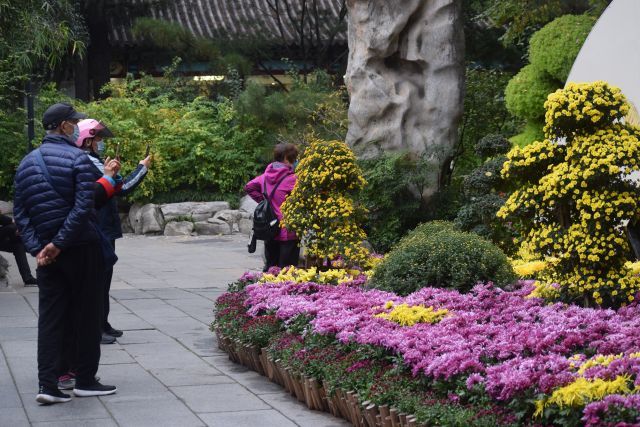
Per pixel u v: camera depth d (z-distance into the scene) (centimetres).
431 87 1289
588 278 641
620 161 621
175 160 2105
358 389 526
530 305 659
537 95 1352
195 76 2528
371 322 607
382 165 1242
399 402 478
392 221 1254
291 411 573
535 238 664
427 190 1278
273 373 645
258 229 923
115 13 2466
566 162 643
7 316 903
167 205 1984
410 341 538
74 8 2214
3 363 696
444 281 749
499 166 966
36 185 588
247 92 2084
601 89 642
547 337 523
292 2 2697
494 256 756
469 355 496
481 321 620
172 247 1709
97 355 607
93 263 596
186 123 2086
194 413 566
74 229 575
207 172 2066
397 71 1309
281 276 823
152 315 928
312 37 2500
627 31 966
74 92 2541
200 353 750
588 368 445
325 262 913
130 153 2014
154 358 728
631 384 417
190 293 1093
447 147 1292
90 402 590
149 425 537
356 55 1318
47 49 2039
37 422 542
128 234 1972
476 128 1639
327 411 572
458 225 991
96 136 724
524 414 418
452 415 434
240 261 1474
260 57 2545
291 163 953
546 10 1727
